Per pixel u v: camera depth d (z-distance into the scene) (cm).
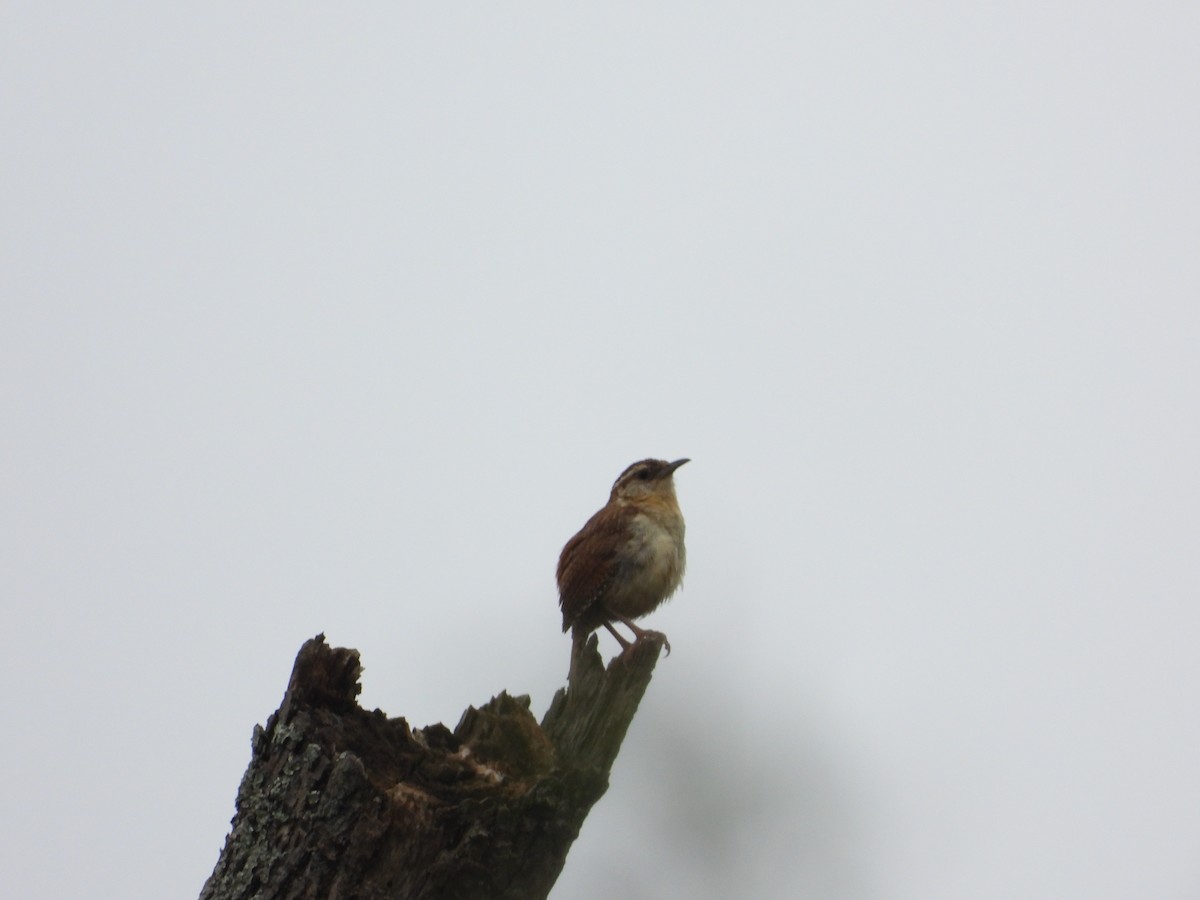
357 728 1041
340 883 959
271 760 1024
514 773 1057
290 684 1059
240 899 962
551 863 1030
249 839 991
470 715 1096
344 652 1055
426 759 1037
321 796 980
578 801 1052
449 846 989
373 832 969
